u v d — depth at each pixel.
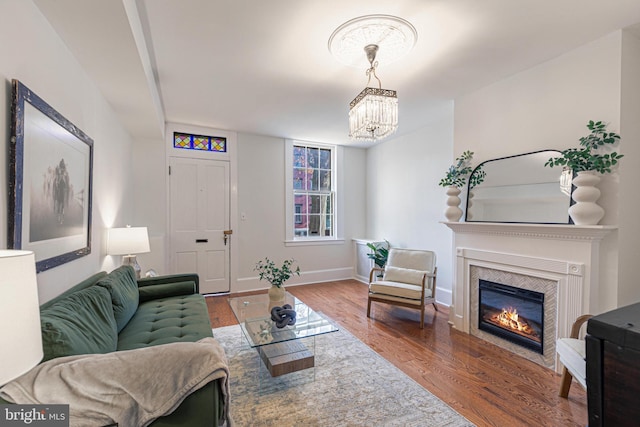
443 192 3.95
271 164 4.79
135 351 1.14
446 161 3.88
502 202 2.69
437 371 2.27
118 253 2.57
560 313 2.24
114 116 2.88
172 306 2.41
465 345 2.72
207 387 1.13
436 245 4.06
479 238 2.90
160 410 1.05
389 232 4.97
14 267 0.73
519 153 2.59
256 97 3.12
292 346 2.30
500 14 1.81
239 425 1.67
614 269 2.05
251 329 2.23
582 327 2.12
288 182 4.92
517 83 2.60
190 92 2.99
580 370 1.63
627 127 2.04
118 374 1.05
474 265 2.95
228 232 4.44
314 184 5.26
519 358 2.48
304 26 1.91
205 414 1.12
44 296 1.48
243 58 2.32
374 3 1.70
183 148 4.19
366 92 2.03
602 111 2.09
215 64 2.41
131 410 1.03
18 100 1.20
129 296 2.15
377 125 2.06
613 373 1.14
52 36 1.56
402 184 4.68
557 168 2.31
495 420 1.73
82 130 2.02
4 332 0.69
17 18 1.25
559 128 2.32
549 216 2.34
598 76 2.11
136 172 3.90
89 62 1.94
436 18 1.84
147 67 2.18
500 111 2.74
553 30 1.99
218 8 1.73
